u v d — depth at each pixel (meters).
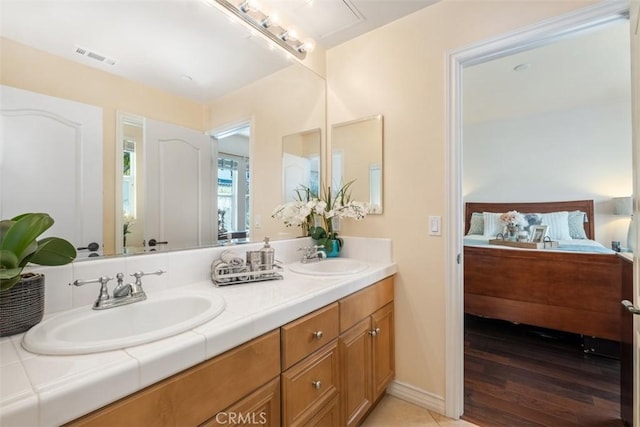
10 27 0.97
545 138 4.32
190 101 1.50
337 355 1.35
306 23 1.94
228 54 1.65
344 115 2.18
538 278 2.55
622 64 2.84
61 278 0.99
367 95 2.06
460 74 1.74
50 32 1.05
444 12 1.75
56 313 0.96
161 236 1.38
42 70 1.03
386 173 1.97
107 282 1.08
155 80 1.36
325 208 2.07
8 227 0.83
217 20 1.57
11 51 0.97
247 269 1.46
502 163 4.62
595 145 4.03
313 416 1.19
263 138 1.87
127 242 1.25
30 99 1.01
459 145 1.72
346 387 1.41
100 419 0.62
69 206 1.09
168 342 0.77
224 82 1.65
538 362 2.24
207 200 1.58
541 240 3.28
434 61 1.78
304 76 2.11
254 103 1.80
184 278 1.35
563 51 2.62
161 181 1.39
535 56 2.70
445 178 1.73
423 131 1.82
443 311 1.73
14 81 0.97
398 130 1.92
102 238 1.18
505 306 2.69
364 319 1.57
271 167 1.92
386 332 1.79
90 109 1.15
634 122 1.12
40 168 1.03
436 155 1.77
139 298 1.10
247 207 1.79
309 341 1.18
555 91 3.49
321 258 1.98
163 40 1.38
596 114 4.02
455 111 1.71
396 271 1.90
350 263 1.92
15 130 0.98
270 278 1.44
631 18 1.15
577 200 4.11
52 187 1.05
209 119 1.58
